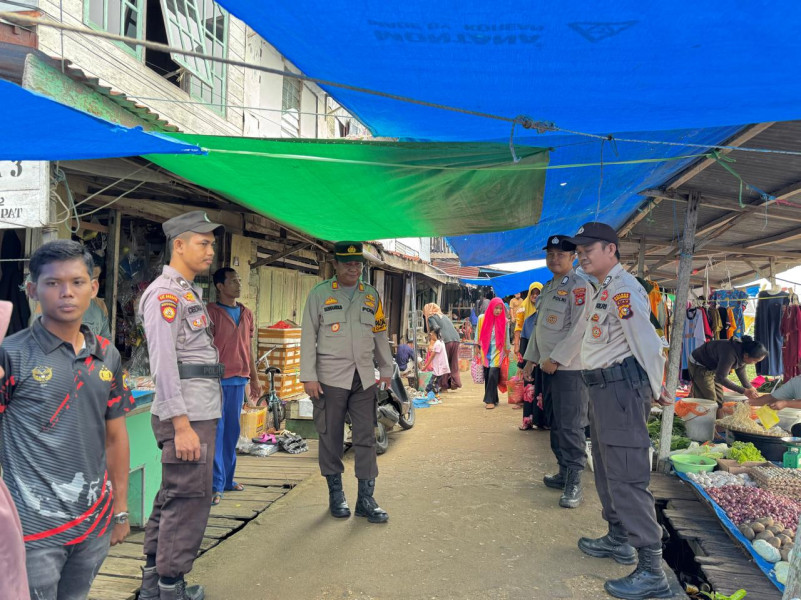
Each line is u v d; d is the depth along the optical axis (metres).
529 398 8.11
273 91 10.64
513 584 3.52
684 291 5.73
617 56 2.31
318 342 4.68
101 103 4.34
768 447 5.96
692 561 4.51
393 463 6.48
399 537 4.26
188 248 3.23
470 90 2.85
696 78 2.53
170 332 3.03
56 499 2.05
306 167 4.21
